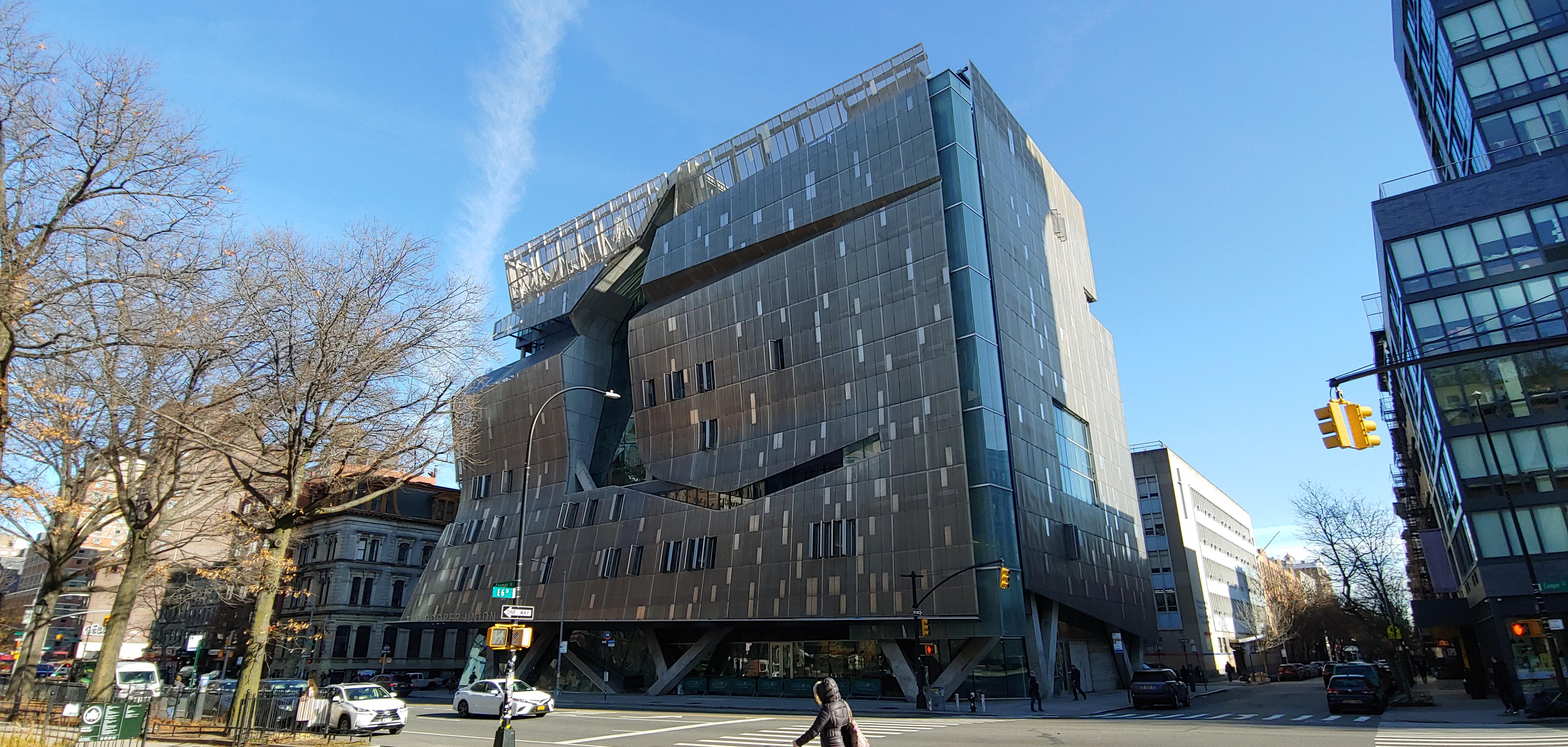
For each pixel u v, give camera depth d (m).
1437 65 43.69
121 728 17.55
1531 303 31.89
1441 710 30.84
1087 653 51.56
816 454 49.06
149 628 72.25
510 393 68.00
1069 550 49.16
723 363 55.28
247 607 74.19
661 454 56.88
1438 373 33.16
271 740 21.14
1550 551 29.62
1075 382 59.44
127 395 20.91
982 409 44.47
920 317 47.47
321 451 23.12
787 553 47.50
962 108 52.91
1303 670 73.81
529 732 26.28
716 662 52.62
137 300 18.83
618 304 69.94
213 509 27.59
